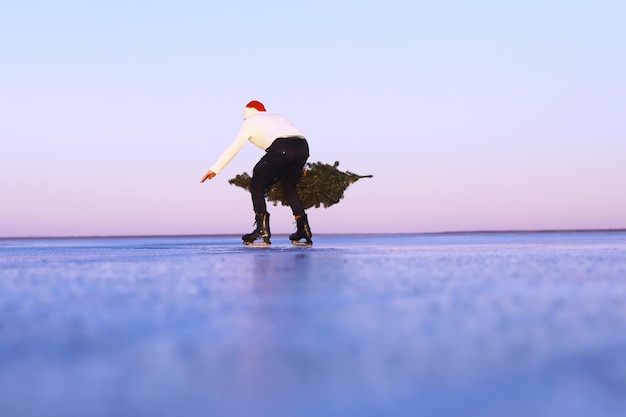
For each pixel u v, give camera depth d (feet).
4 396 2.61
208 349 3.54
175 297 5.96
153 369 3.07
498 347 3.54
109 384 2.80
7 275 8.86
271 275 8.26
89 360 3.29
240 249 18.89
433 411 2.36
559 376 2.88
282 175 21.08
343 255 13.79
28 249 21.91
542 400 2.50
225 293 6.22
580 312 4.87
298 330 4.12
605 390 2.64
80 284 7.42
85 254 16.35
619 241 28.14
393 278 7.73
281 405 2.45
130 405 2.47
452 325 4.29
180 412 2.38
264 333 4.02
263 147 20.88
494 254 13.96
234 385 2.75
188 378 2.89
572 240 30.68
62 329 4.28
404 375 2.91
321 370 3.02
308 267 9.77
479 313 4.83
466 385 2.73
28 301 5.87
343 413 2.34
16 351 3.55
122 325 4.41
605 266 9.86
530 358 3.25
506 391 2.63
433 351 3.44
